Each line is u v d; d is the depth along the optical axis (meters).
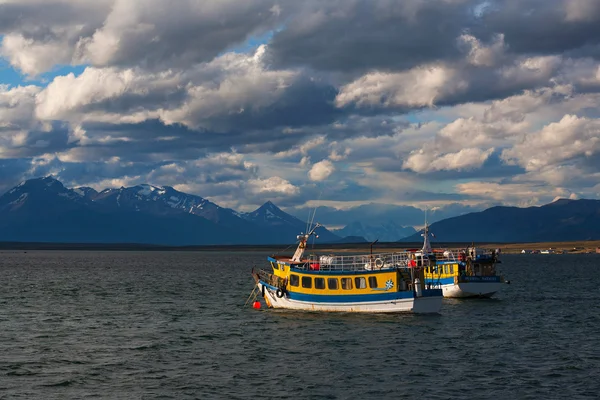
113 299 114.88
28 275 196.88
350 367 57.22
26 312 95.12
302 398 47.84
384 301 83.12
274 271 93.31
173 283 158.75
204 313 92.81
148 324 82.12
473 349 65.00
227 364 58.44
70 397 48.06
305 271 87.31
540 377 53.84
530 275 196.00
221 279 176.50
